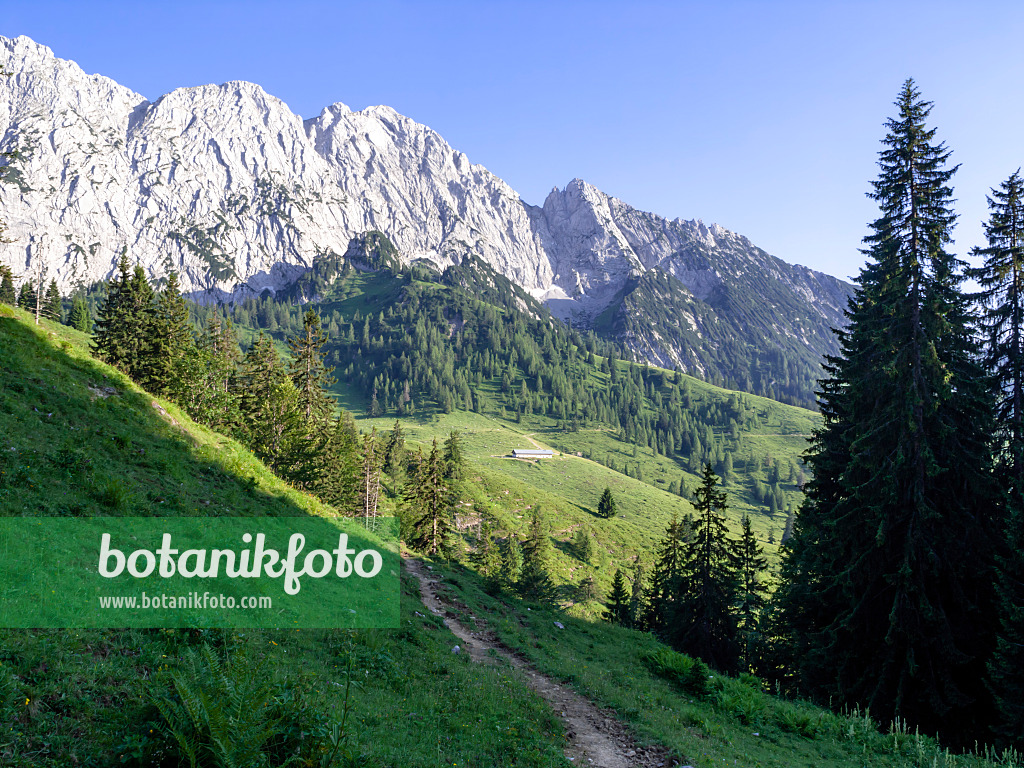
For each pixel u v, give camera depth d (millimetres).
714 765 12062
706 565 35688
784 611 34875
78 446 18188
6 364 21234
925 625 21375
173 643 9602
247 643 10680
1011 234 25016
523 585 50250
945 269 22234
